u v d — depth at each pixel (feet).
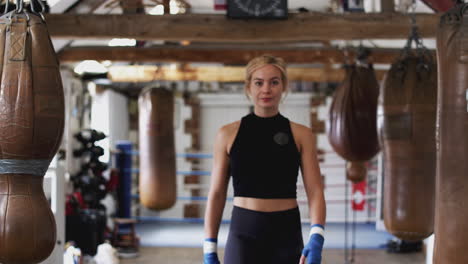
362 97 17.07
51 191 14.12
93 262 20.98
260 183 7.73
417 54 13.51
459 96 7.98
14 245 7.11
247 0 15.72
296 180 7.89
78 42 24.41
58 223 14.26
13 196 7.22
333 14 16.25
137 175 35.17
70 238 20.36
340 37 16.26
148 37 16.37
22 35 7.30
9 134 7.18
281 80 7.88
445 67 8.20
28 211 7.22
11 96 7.18
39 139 7.32
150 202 20.93
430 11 19.19
